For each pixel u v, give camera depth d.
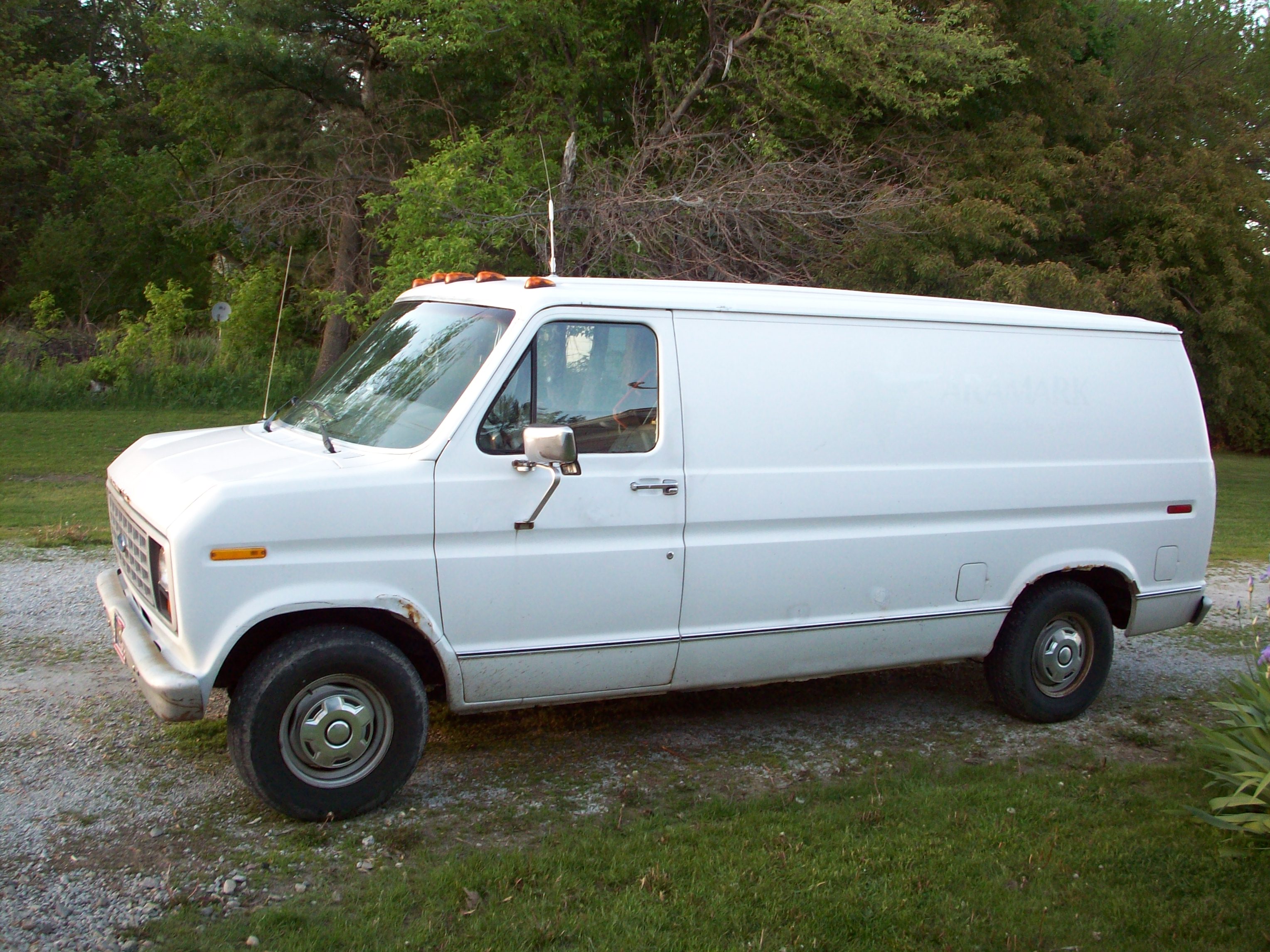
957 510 5.39
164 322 24.03
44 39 34.09
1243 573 10.80
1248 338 24.22
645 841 4.15
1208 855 4.20
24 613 7.09
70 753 4.83
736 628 4.95
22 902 3.53
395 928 3.47
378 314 15.55
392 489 4.22
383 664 4.23
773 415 4.96
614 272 14.45
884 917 3.64
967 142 20.11
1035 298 18.03
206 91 25.95
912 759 5.25
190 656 3.96
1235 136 25.50
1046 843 4.22
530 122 19.77
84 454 15.79
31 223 31.38
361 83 24.06
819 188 16.78
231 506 3.98
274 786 4.11
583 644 4.62
